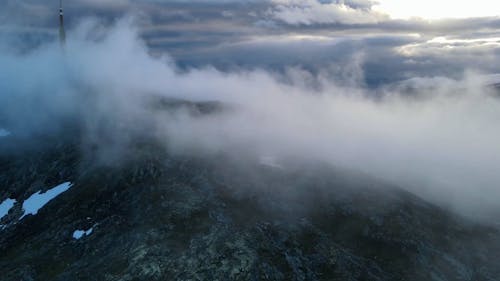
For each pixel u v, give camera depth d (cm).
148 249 9612
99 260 9706
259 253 9581
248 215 11031
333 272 9612
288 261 9625
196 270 8994
